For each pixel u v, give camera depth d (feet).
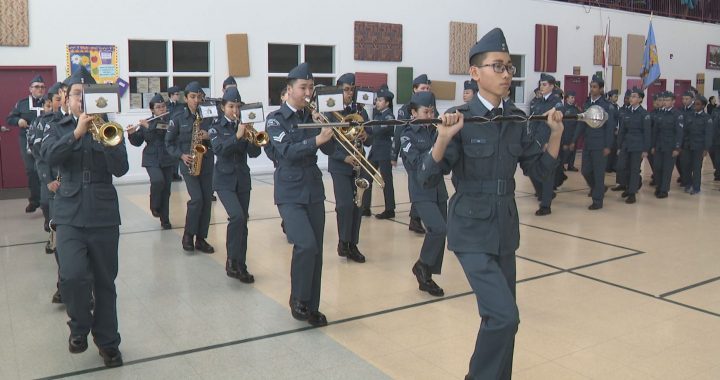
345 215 20.62
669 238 24.40
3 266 20.18
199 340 13.99
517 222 10.12
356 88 24.48
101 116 12.44
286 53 43.70
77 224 11.85
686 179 37.91
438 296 17.12
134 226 26.37
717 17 70.59
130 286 18.04
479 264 9.62
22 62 35.32
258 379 12.00
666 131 34.19
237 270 18.60
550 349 13.44
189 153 21.44
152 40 38.96
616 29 60.39
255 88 42.34
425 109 16.85
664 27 64.28
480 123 9.85
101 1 36.96
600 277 18.94
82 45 36.68
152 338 14.11
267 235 24.79
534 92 54.19
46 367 12.56
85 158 11.93
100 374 12.23
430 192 17.15
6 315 15.64
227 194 18.49
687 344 13.70
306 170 14.65
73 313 12.13
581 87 58.75
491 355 9.38
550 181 29.19
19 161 36.55
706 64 69.05
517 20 53.52
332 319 15.35
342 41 45.16
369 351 13.37
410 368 12.51
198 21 39.99
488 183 9.83
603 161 30.71
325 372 12.32
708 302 16.57
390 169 27.94
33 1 35.19
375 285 18.20
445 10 49.44
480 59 9.95
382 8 46.55
